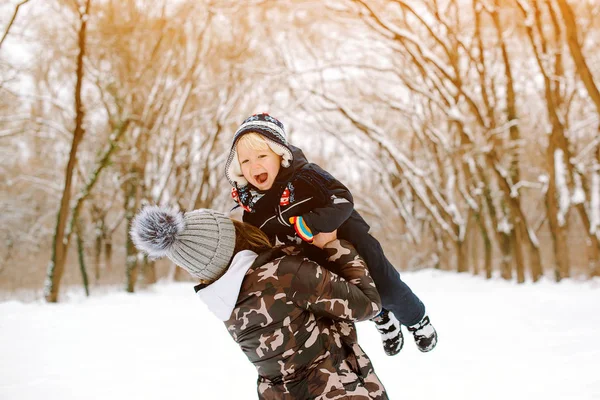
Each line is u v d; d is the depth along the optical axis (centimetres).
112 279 2778
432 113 2533
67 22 2012
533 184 1914
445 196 2700
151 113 2233
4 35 1516
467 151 1956
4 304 1280
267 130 240
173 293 1855
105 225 2747
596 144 1945
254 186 252
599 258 1736
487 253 2236
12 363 635
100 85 2102
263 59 2611
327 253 238
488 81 2300
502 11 2080
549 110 1730
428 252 3188
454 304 1162
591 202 1762
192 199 2627
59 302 1592
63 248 1608
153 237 209
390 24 1911
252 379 550
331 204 235
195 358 665
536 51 1709
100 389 518
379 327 281
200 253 214
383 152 3064
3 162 2794
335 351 222
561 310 936
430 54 1906
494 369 520
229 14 2342
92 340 805
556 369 484
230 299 214
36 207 3055
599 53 2086
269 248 226
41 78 2334
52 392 508
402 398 452
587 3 1972
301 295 212
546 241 3388
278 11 2355
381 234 3578
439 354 628
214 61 2564
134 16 2141
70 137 2177
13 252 3034
